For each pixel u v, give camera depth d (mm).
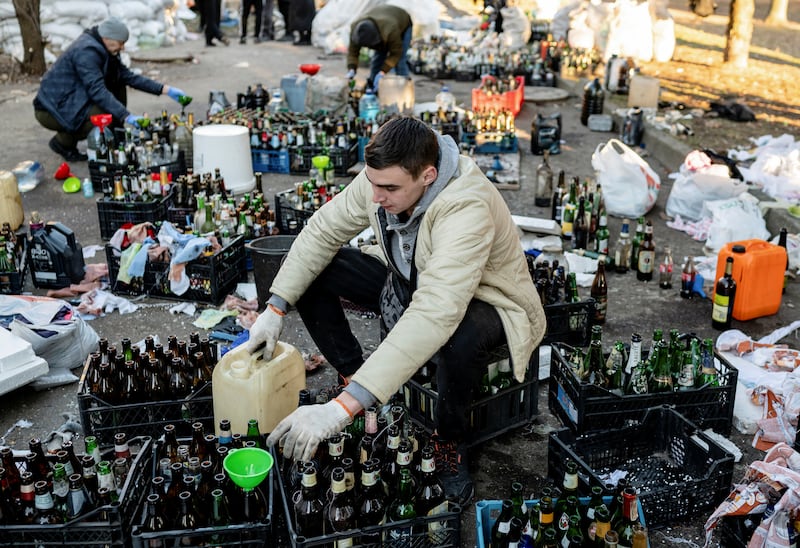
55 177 7785
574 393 3697
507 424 3816
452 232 2963
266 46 15969
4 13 12766
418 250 3137
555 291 4754
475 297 3250
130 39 14398
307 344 4746
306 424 2717
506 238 3215
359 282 3631
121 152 7164
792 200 6855
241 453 2846
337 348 3730
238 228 5617
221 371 3379
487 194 3096
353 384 2814
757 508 2896
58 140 8367
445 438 3398
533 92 11867
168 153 7430
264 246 5078
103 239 6191
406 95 9531
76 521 2729
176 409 3604
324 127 8273
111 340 4797
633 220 6836
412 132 2889
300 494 2854
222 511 2805
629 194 6867
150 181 6270
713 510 3295
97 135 7270
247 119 8250
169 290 5270
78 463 3084
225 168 7230
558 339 4668
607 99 10938
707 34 16828
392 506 2895
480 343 3191
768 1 22875
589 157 8836
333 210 3459
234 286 5453
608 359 3938
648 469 3496
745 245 5129
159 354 3752
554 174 8188
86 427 3547
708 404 3756
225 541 2779
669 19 13539
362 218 3422
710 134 9180
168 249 5254
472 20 15805
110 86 8203
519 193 7570
